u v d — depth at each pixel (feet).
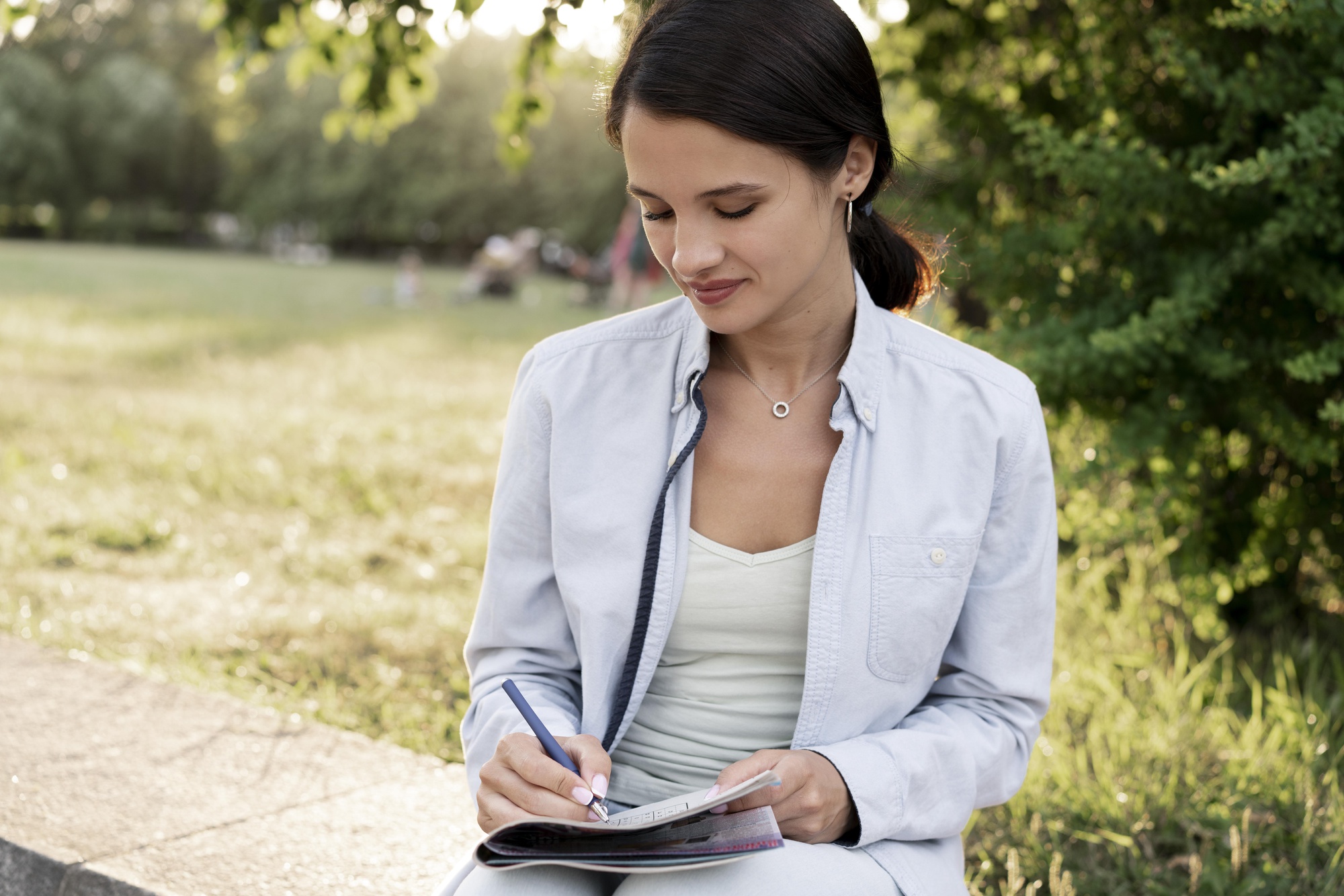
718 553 4.92
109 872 7.06
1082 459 12.40
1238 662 12.00
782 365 5.03
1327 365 9.99
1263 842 8.48
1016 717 5.12
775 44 4.27
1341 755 9.62
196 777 8.52
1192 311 10.44
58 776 8.32
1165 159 11.22
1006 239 11.76
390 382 31.58
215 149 172.86
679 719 5.13
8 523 15.99
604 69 4.88
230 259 133.59
